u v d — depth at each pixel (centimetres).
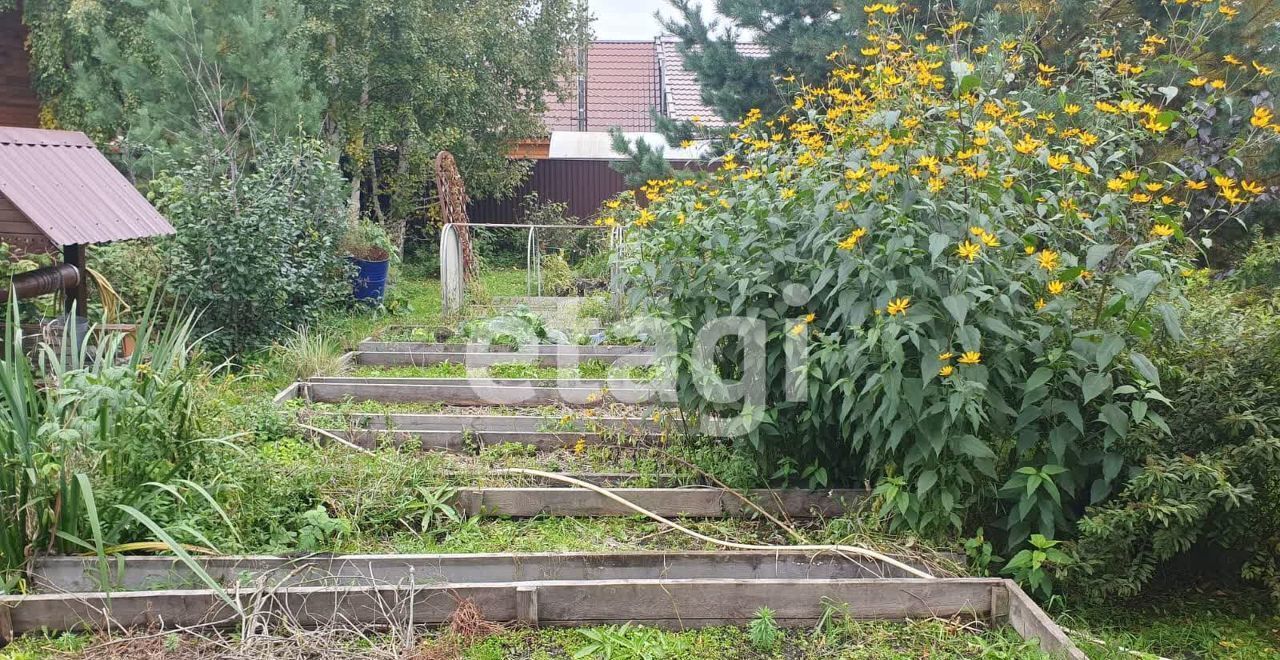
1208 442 363
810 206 426
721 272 431
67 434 345
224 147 1021
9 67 1523
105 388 364
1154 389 364
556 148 1888
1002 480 385
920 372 371
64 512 364
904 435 388
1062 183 394
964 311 330
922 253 361
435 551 408
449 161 1320
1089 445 368
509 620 338
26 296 568
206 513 396
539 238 1502
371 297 1086
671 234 452
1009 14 713
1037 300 350
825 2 977
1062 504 378
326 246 950
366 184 1720
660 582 340
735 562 381
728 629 341
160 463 389
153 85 1170
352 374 746
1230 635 354
